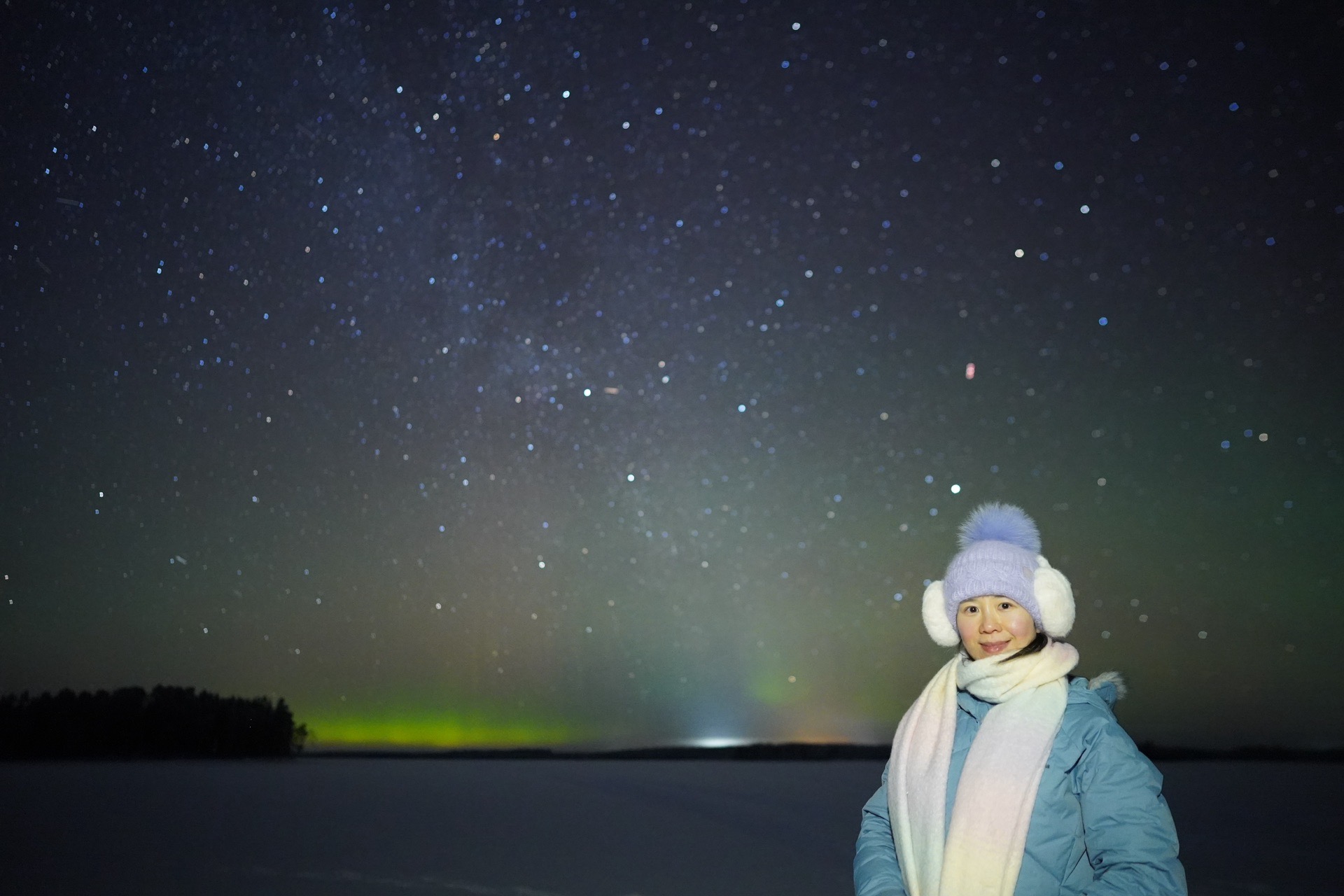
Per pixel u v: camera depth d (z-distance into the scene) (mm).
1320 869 7004
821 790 13828
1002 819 1603
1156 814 1558
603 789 13727
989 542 1858
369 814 10555
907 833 1763
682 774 16922
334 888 6391
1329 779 14969
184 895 6168
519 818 10219
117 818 10211
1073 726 1660
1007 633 1788
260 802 11773
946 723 1807
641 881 6637
